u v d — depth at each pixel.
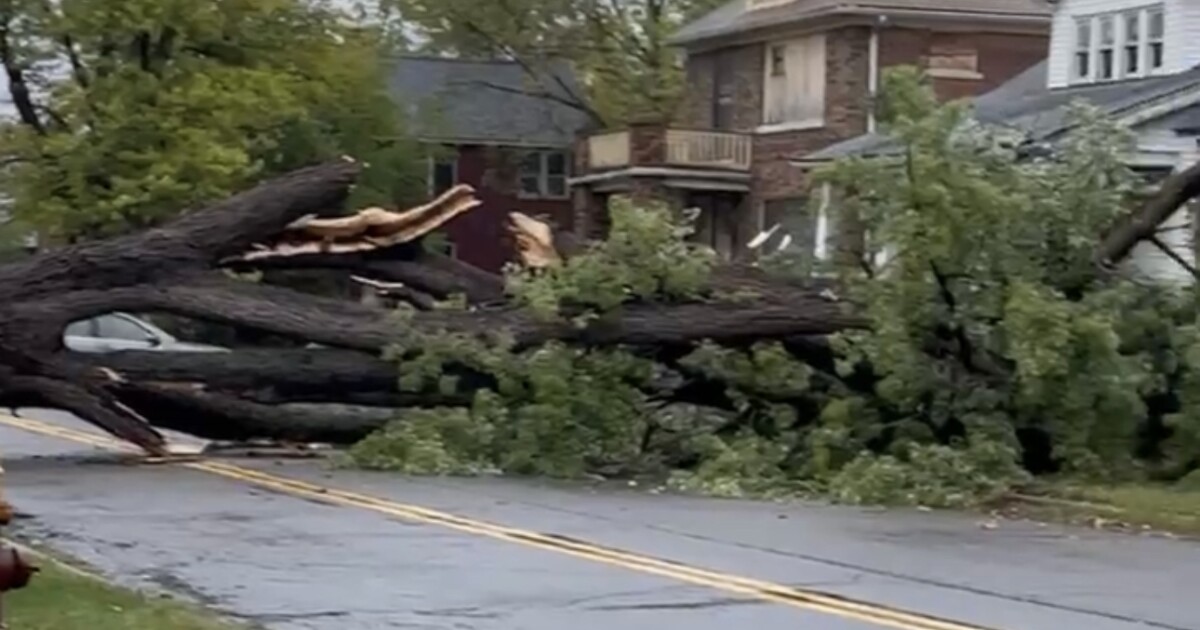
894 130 49.47
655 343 52.84
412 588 32.38
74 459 55.88
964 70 123.00
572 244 55.44
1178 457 50.25
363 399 54.66
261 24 109.56
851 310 51.62
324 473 51.88
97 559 35.59
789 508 45.53
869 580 33.72
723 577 33.81
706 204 132.75
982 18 121.94
